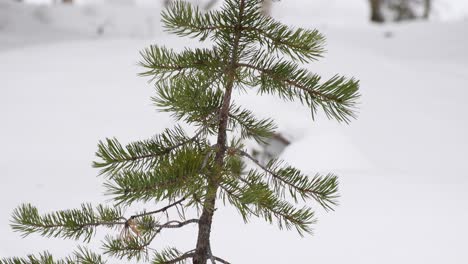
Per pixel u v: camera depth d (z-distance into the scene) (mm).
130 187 1826
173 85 2184
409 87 11516
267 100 8266
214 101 2268
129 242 2291
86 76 11352
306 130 8000
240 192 1978
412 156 8359
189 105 2178
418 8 31469
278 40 2180
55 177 6809
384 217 5578
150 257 4418
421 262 4688
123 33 20406
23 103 9969
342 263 4609
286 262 4609
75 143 8477
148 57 2193
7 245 4633
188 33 2189
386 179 6852
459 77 12805
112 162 2031
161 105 2188
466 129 9492
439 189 6527
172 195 1862
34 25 20016
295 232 5160
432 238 5148
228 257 4625
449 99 11023
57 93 10445
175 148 2131
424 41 18609
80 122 9234
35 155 7906
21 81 11078
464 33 18844
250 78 2203
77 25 20672
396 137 8992
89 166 7387
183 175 1861
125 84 10812
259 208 2168
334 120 8812
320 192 2217
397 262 4676
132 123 9180
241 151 2178
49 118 9352
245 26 2186
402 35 19594
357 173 7055
